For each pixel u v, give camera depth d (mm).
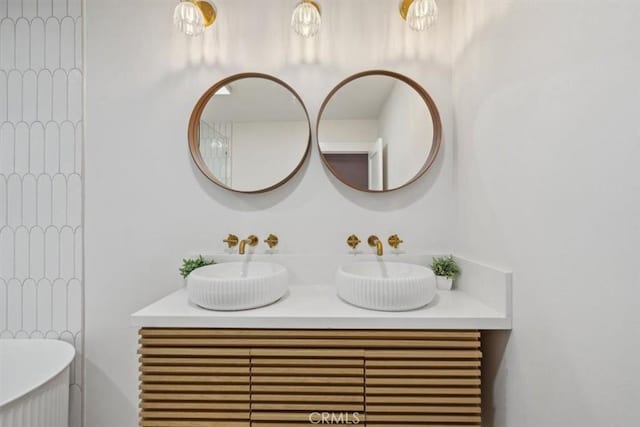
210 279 1037
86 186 1416
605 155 622
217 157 1415
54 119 1421
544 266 808
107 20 1418
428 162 1389
